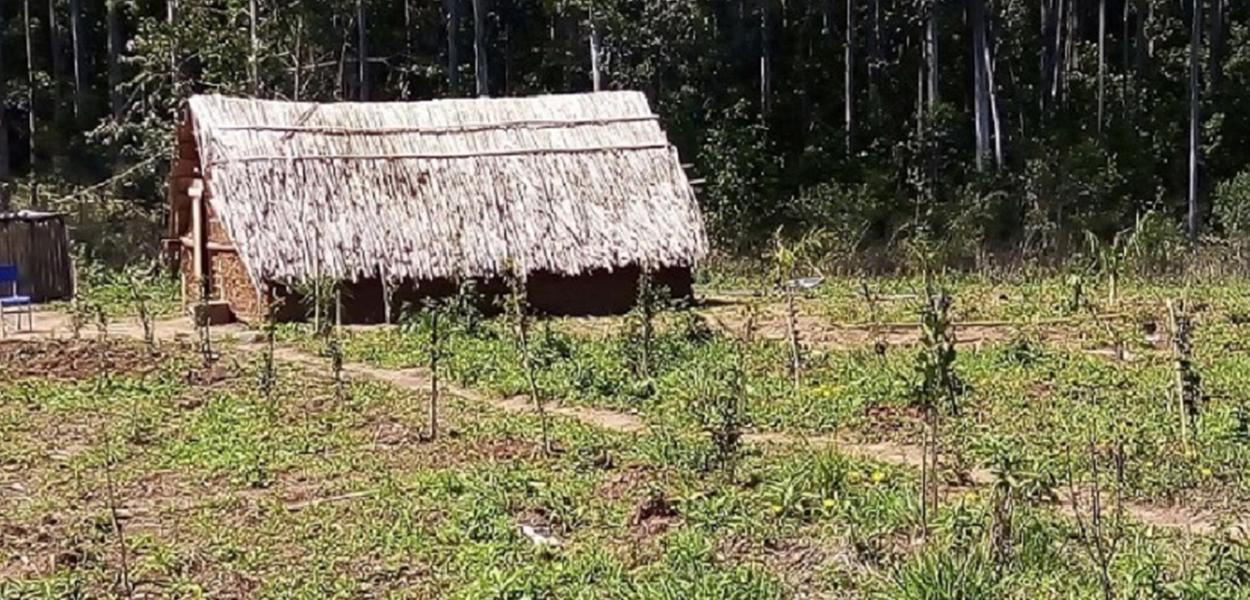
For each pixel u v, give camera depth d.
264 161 21.91
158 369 16.62
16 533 9.65
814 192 37.59
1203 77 44.84
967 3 44.84
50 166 39.59
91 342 18.94
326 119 23.05
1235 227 35.62
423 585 8.44
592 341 18.45
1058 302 22.72
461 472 11.12
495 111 23.95
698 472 10.96
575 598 8.00
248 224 21.27
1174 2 48.81
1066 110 43.41
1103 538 8.93
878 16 43.78
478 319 19.62
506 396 15.12
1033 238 35.69
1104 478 10.71
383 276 21.52
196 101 22.72
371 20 41.62
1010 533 8.44
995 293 24.66
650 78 41.16
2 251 26.06
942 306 14.79
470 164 22.91
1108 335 18.72
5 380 15.89
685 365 16.22
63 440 12.87
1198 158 38.66
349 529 9.60
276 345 19.11
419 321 19.88
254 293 21.55
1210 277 27.67
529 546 9.06
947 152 40.66
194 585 8.46
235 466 11.65
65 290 26.73
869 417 13.30
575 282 22.69
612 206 23.08
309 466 11.65
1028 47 46.97
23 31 45.06
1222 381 15.09
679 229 23.16
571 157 23.38
